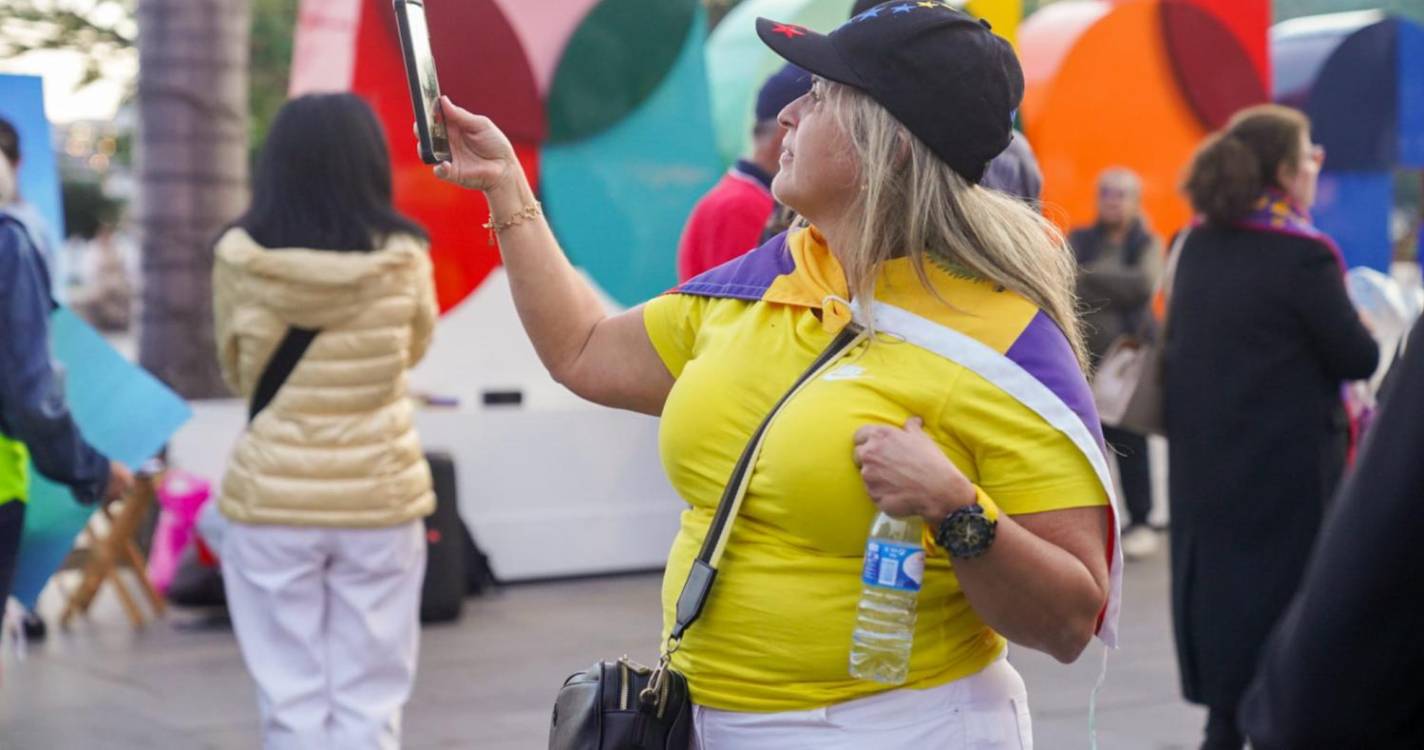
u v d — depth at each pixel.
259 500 4.07
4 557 3.62
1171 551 4.51
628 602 7.09
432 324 4.32
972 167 2.00
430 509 4.28
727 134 7.15
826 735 2.02
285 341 4.07
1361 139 9.68
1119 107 8.14
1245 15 8.53
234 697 5.61
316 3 6.49
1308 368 4.28
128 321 19.92
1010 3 6.67
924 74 1.96
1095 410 2.00
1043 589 1.89
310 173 4.09
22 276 3.59
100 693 5.67
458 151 2.36
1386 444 1.45
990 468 1.95
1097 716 5.21
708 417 2.10
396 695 4.21
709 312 2.23
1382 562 1.42
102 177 19.25
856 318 2.01
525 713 5.34
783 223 4.08
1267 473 4.28
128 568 7.86
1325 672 1.45
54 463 3.66
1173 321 4.50
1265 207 4.34
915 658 2.01
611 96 6.91
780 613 2.01
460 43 6.61
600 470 7.63
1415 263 12.76
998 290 2.01
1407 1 20.47
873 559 1.93
